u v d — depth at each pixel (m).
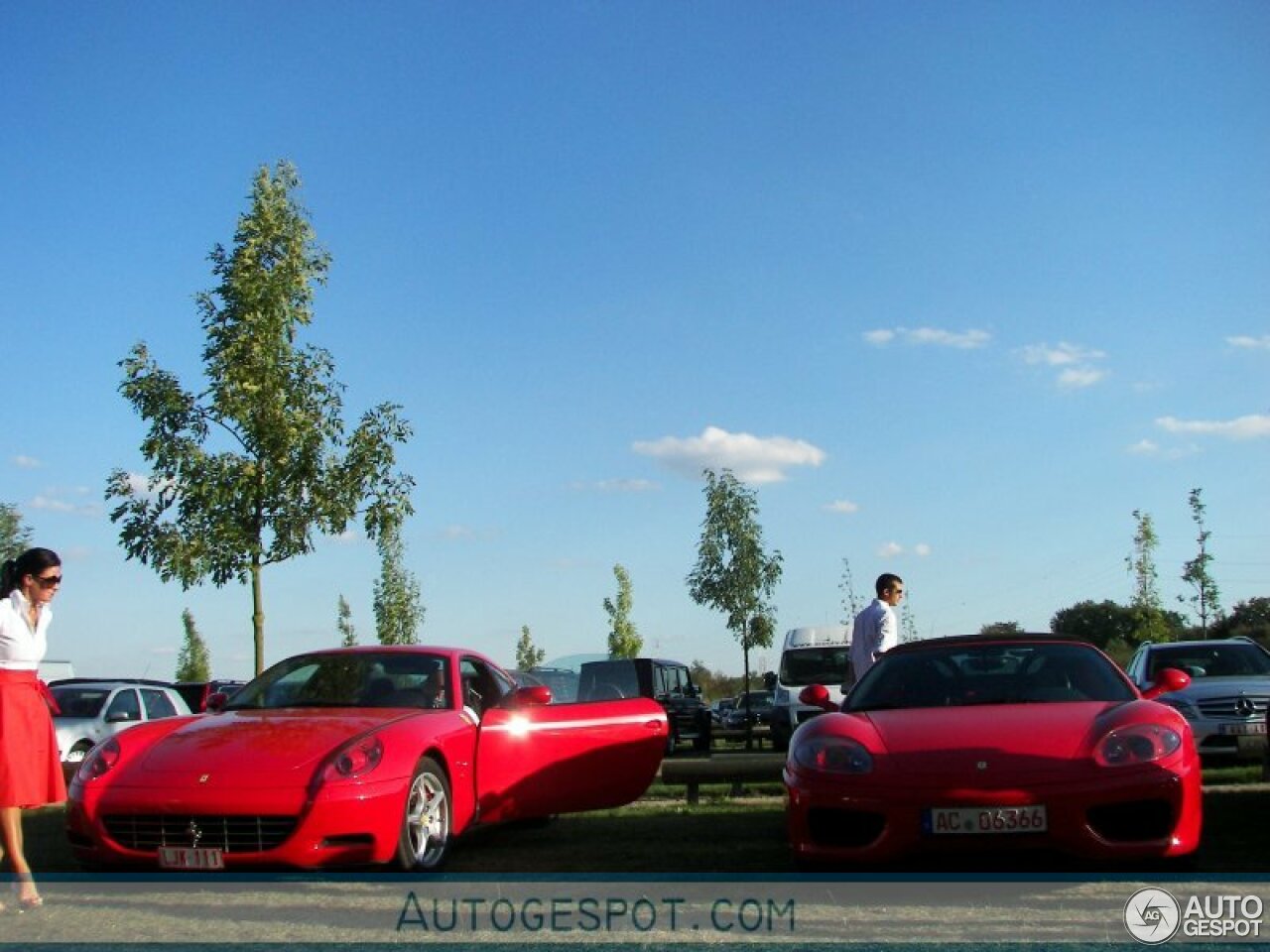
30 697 6.23
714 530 28.41
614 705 8.64
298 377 16.70
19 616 6.21
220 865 6.35
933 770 5.86
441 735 7.13
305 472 16.53
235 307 16.28
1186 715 12.27
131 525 16.06
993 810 5.68
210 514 16.00
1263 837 7.46
